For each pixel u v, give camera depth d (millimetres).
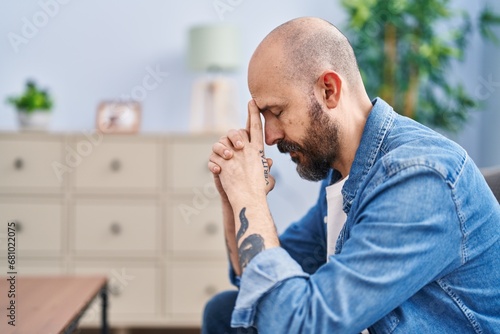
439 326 824
